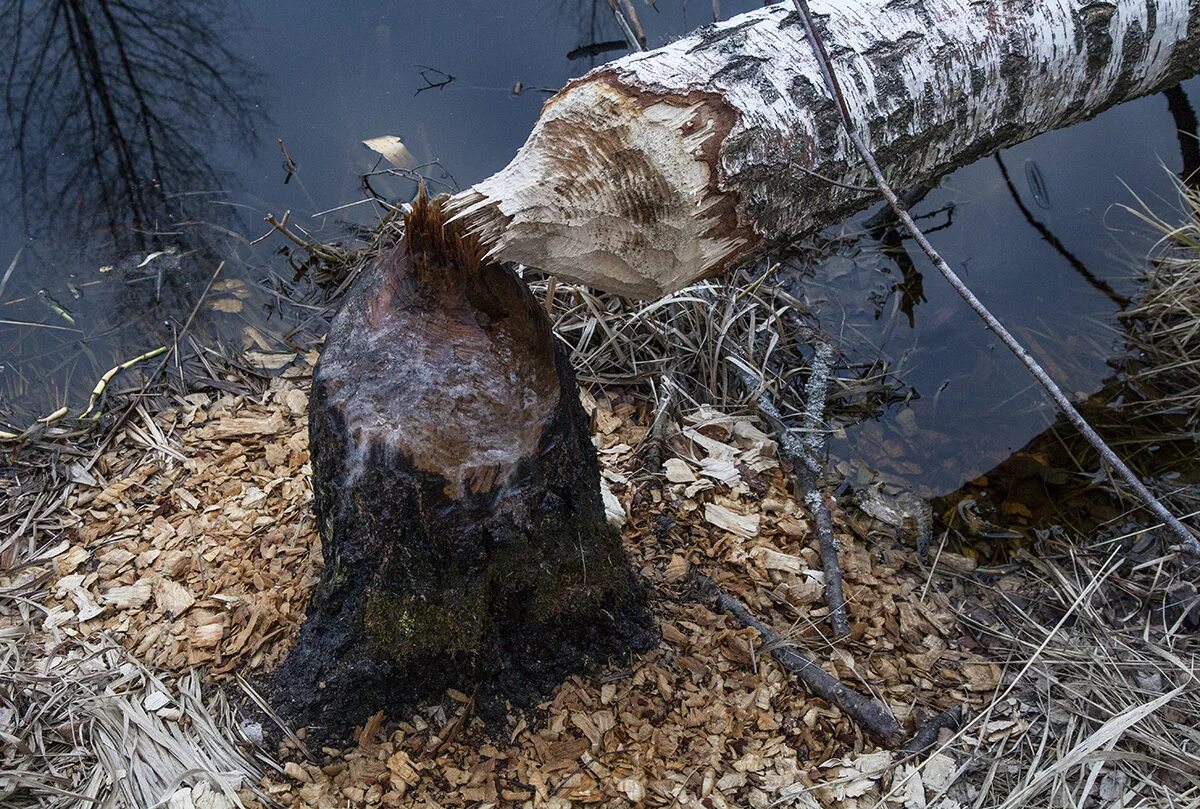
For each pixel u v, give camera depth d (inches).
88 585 94.8
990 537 110.5
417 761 78.4
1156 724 86.8
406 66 176.6
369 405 70.2
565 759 79.7
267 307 133.4
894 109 88.3
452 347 70.7
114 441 112.0
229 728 81.0
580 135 68.7
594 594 80.0
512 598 76.6
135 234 144.1
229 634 88.7
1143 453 119.6
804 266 144.4
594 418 114.7
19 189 150.5
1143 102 170.1
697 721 83.9
